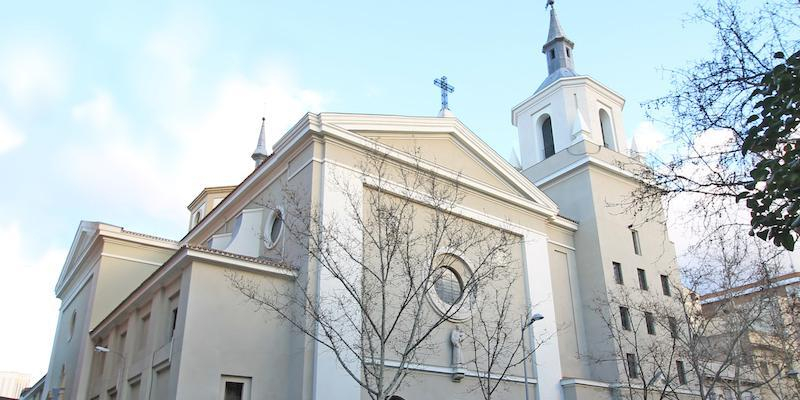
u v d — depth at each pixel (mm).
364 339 17422
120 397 19453
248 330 16547
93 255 28359
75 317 28688
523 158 33188
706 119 8188
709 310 23016
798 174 5734
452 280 21484
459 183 22359
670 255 29719
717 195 8188
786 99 6086
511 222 24156
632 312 25875
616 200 28672
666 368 24500
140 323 20641
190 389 15102
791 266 21734
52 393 26172
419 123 22047
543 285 24047
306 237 17812
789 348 23641
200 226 26641
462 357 19938
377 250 19094
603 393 23125
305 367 16312
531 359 22219
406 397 18297
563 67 34406
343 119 19859
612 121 32438
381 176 18969
